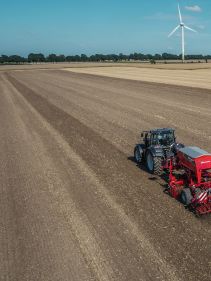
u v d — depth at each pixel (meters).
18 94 43.94
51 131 22.12
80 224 10.20
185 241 9.01
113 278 7.82
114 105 32.06
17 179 14.08
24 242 9.42
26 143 19.48
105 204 11.39
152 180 13.24
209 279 7.59
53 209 11.26
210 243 8.88
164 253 8.55
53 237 9.59
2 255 8.89
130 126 22.70
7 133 22.19
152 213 10.59
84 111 29.22
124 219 10.31
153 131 14.06
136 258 8.43
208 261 8.17
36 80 69.38
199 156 10.99
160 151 13.35
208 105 29.91
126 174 14.02
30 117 27.36
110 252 8.74
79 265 8.33
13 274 8.16
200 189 10.71
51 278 7.95
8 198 12.30
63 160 16.17
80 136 20.55
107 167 14.97
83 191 12.54
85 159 16.17
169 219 10.16
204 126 21.64
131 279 7.74
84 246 9.07
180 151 11.99
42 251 8.97
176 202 11.27
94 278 7.86
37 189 12.95
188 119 24.11
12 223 10.49
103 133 21.09
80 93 42.97
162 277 7.72
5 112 30.33
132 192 12.22
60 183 13.40
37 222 10.47
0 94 44.72
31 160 16.41
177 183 11.74
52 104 33.84
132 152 17.02
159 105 31.02
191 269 7.93
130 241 9.15
